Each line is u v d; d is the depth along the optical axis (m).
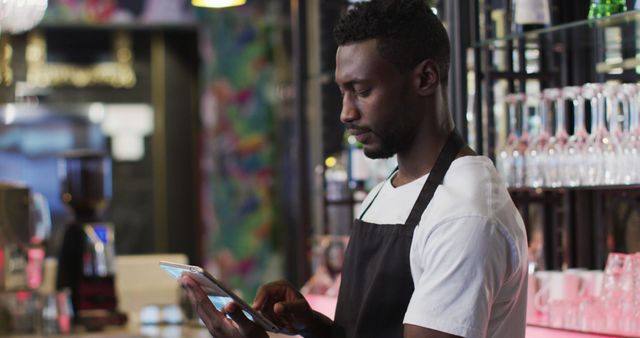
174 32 7.48
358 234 1.90
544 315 2.64
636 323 2.40
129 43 7.38
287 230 7.60
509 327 1.78
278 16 7.62
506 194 1.73
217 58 7.53
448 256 1.63
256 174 7.65
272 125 7.67
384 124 1.76
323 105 3.79
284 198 7.62
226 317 1.96
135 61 7.41
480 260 1.62
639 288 2.41
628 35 2.65
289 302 2.01
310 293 3.59
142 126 7.43
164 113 7.48
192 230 7.54
